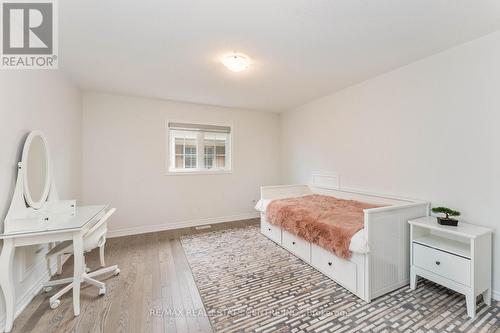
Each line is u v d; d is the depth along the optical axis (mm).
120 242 3289
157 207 3861
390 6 1572
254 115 4727
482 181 1969
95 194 3451
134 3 1537
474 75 2008
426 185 2381
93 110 3434
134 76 2855
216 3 1541
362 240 1882
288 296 1958
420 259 2021
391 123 2730
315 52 2252
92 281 1997
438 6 1572
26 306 1811
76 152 3137
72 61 2416
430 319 1657
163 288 2082
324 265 2328
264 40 2027
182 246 3127
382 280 1968
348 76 2889
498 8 1585
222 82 3090
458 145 2125
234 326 1602
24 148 1816
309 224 2428
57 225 1807
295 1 1520
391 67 2617
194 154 4270
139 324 1617
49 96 2330
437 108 2279
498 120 1872
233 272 2385
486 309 1766
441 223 1994
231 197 4500
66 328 1573
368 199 3025
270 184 4906
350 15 1674
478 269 1714
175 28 1839
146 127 3777
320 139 3879
